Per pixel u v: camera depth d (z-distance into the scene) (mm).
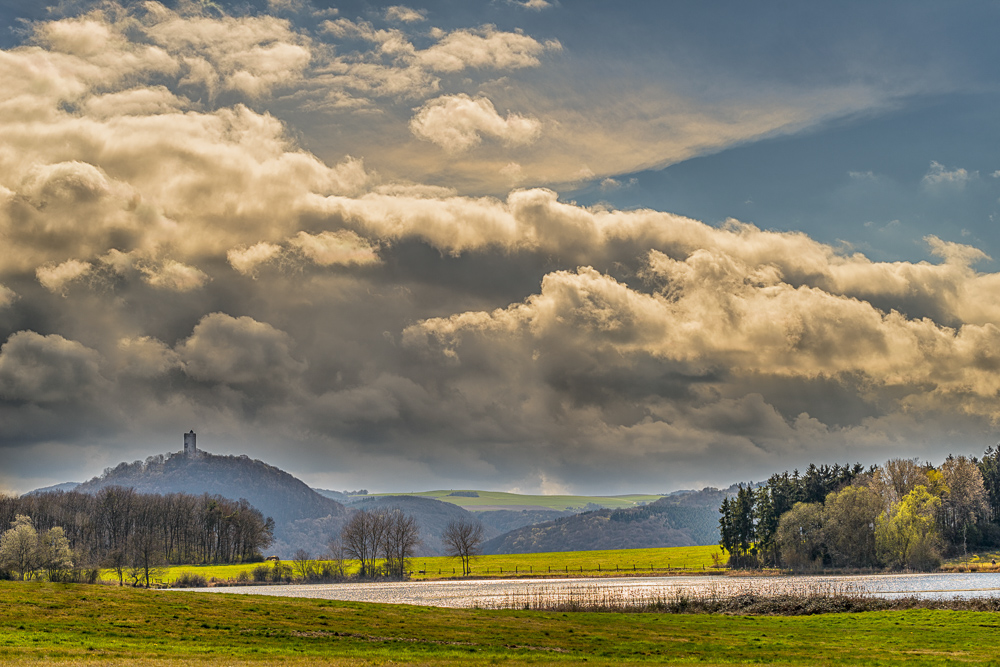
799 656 52906
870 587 122312
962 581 134875
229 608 66750
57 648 43812
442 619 69000
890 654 53844
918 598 91562
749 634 64188
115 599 65750
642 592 119438
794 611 80250
